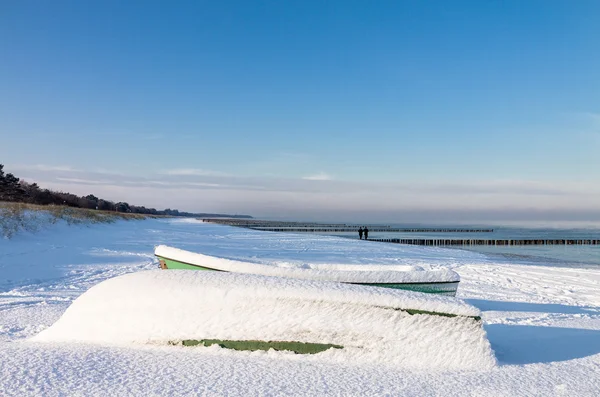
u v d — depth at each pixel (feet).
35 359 13.43
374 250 97.66
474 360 14.73
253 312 15.26
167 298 15.90
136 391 11.41
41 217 87.92
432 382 13.05
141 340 15.61
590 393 12.64
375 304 15.14
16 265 47.98
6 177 222.28
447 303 15.31
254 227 275.59
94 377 12.21
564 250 134.31
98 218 128.47
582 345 18.10
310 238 142.10
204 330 15.28
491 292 43.19
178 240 98.63
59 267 49.11
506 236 246.88
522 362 15.64
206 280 16.31
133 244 79.36
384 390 12.21
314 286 15.75
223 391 11.60
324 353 14.75
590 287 48.78
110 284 17.11
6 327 21.21
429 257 84.84
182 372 12.84
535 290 45.85
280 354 14.80
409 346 14.78
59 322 17.16
